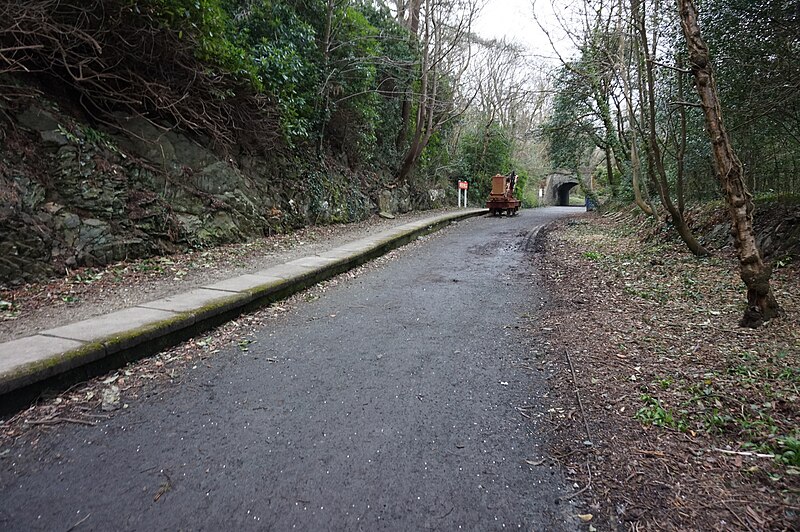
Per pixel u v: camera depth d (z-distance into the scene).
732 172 4.44
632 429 2.86
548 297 6.35
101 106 7.13
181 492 2.31
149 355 4.20
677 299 5.75
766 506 2.12
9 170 5.46
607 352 4.14
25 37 5.77
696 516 2.09
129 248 6.76
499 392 3.45
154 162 7.68
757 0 5.83
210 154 8.95
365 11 16.41
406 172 19.70
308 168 12.70
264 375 3.80
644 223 12.02
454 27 17.81
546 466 2.53
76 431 2.93
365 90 14.24
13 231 5.30
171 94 7.70
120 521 2.11
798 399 3.04
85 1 6.03
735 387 3.30
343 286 7.22
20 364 3.29
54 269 5.66
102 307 4.91
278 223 10.71
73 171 6.21
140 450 2.71
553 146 21.05
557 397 3.34
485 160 30.17
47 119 6.08
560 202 51.97
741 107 6.83
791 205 7.14
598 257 9.10
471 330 4.95
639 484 2.34
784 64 6.20
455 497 2.28
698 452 2.58
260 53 10.01
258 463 2.57
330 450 2.69
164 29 6.77
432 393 3.45
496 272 8.34
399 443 2.77
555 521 2.11
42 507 2.20
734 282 6.18
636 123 10.23
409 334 4.84
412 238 12.98
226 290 5.71
